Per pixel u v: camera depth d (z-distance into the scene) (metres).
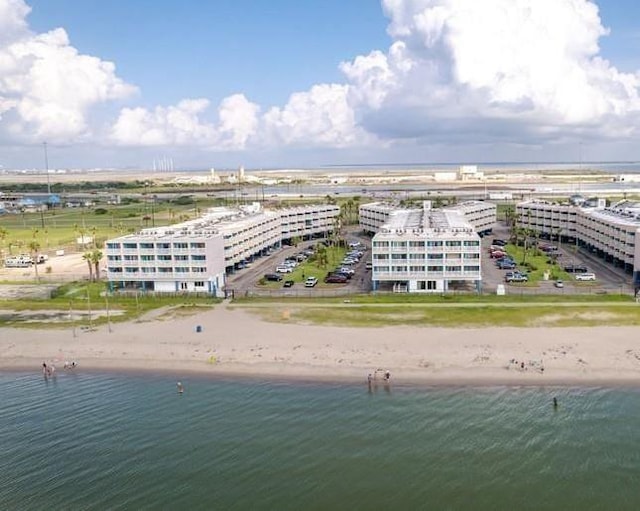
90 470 70.94
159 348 108.12
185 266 153.62
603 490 64.88
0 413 86.25
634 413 80.81
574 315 118.56
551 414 80.94
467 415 81.19
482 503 63.03
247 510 62.84
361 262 195.38
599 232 194.12
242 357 102.44
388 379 92.00
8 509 64.00
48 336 117.00
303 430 78.38
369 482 67.00
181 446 75.44
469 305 128.50
